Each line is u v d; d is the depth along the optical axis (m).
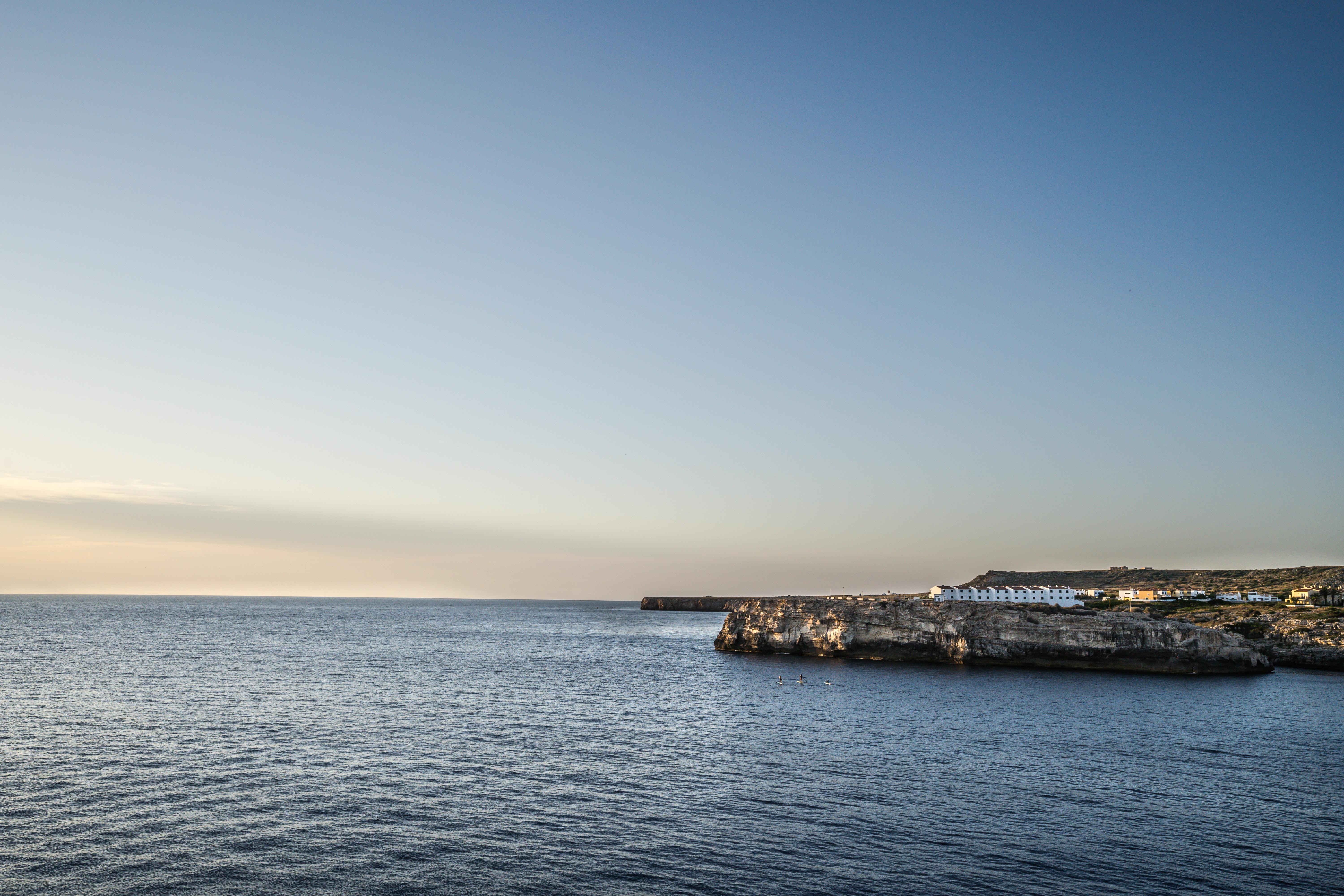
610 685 103.25
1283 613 180.88
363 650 150.12
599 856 38.62
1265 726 77.00
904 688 103.88
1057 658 130.00
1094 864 39.00
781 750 62.72
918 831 43.25
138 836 39.75
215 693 86.44
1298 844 42.34
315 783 50.03
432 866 36.91
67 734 62.34
